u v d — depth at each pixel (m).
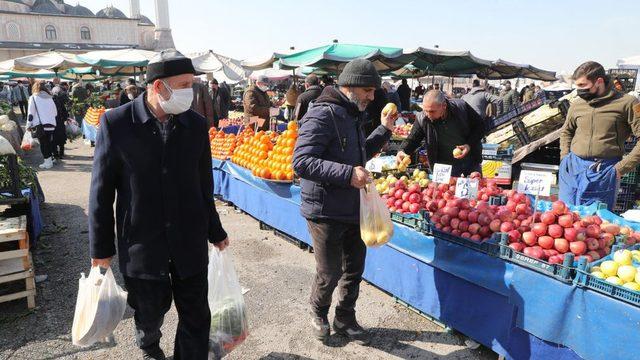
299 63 10.22
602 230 2.90
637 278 2.30
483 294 2.99
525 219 3.05
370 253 4.10
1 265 3.66
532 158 7.26
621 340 2.22
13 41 72.94
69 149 13.20
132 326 3.56
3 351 3.18
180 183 2.26
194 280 2.42
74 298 3.94
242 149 6.66
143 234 2.23
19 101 22.39
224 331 2.81
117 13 84.94
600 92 3.89
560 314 2.49
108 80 25.42
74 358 3.12
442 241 3.25
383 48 10.53
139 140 2.15
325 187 2.84
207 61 16.86
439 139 4.43
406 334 3.42
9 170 3.97
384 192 4.17
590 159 3.98
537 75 20.69
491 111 13.57
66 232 5.66
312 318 3.49
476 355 3.14
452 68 14.47
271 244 5.41
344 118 2.78
